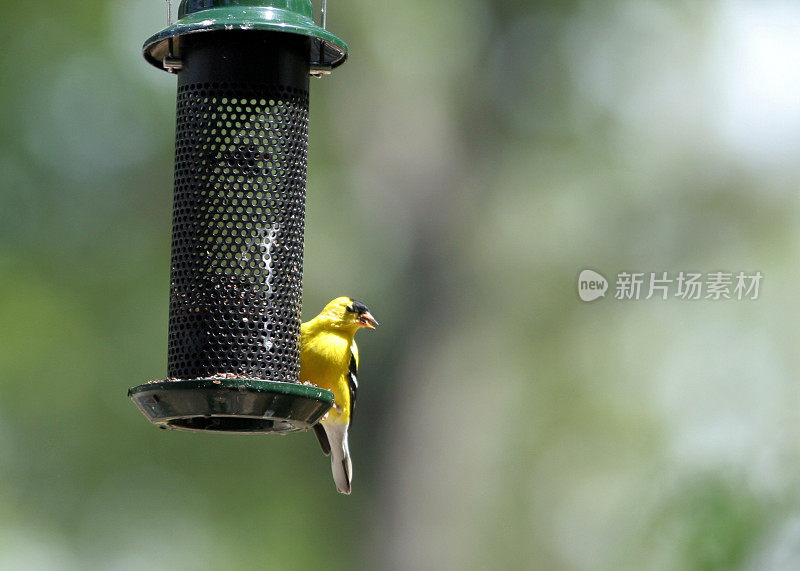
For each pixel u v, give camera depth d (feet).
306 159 22.74
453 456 53.26
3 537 56.70
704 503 42.68
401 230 54.85
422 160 54.95
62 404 57.47
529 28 54.34
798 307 47.70
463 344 53.78
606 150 53.57
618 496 50.16
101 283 57.47
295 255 22.39
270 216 22.09
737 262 49.49
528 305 53.16
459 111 54.85
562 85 54.13
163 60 22.52
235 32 21.94
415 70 53.62
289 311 22.26
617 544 46.26
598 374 51.85
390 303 54.44
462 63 54.08
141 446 58.49
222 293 21.93
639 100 53.47
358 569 53.93
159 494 58.90
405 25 52.65
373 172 54.80
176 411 20.07
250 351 21.88
